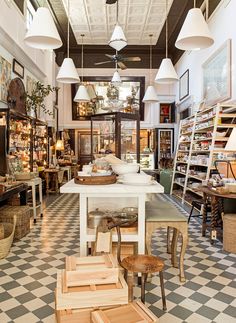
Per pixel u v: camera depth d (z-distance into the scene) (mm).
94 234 2775
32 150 7387
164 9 8547
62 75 4805
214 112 6062
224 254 3766
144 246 2838
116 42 5586
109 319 1734
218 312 2400
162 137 12133
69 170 10570
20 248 3959
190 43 3555
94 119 6070
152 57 12273
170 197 8422
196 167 7770
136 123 5957
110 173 3039
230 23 6039
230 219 3820
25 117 6695
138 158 5945
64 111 12562
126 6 8328
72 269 1975
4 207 4703
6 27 5953
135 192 2695
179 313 2377
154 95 7773
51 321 2266
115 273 1994
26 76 7938
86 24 9578
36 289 2791
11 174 5453
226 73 6152
